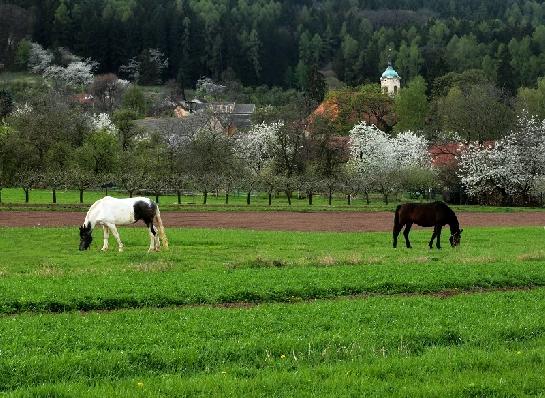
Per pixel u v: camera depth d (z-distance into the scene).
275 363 14.25
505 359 14.54
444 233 47.62
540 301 21.50
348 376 13.31
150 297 21.22
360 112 136.50
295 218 60.75
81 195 70.81
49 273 26.00
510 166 89.19
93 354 14.17
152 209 34.47
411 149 104.06
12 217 54.59
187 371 13.77
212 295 21.78
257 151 110.00
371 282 24.59
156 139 114.88
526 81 166.12
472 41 189.88
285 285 23.31
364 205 79.50
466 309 19.91
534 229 49.53
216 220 57.00
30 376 13.02
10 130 91.12
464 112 110.44
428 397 12.34
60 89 177.62
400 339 16.03
